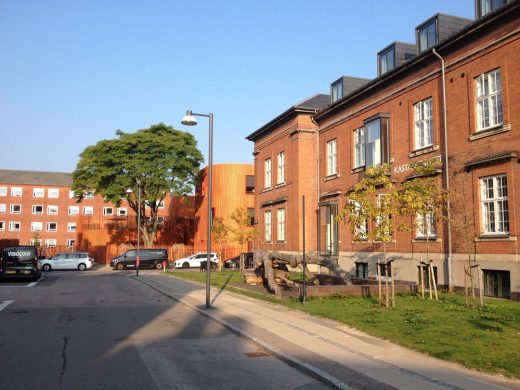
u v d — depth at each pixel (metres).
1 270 26.36
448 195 15.48
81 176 50.25
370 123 23.58
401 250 21.09
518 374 6.91
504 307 13.45
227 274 31.33
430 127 20.00
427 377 6.89
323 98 32.84
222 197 51.16
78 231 61.41
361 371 7.25
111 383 6.85
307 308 13.81
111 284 25.44
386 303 13.58
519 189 15.44
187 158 52.19
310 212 30.12
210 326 11.82
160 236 59.84
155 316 13.55
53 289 21.98
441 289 18.39
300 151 30.39
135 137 50.06
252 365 8.00
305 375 7.39
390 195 13.64
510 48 16.03
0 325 11.84
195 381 7.00
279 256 20.23
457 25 20.75
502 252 15.91
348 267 25.38
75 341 9.86
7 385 6.71
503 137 16.14
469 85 17.67
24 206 83.06
